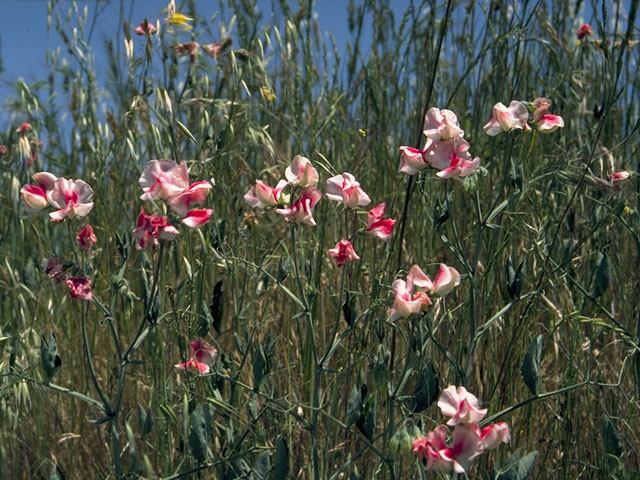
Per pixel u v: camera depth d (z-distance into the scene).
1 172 1.54
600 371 1.15
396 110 1.48
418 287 0.88
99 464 1.24
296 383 1.14
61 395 1.33
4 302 1.42
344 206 0.92
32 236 1.51
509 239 1.06
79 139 1.54
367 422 0.90
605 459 1.09
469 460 0.82
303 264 1.13
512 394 1.16
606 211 1.18
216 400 0.95
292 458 1.08
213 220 1.07
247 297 1.21
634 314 1.28
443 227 1.23
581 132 1.33
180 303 1.06
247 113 1.29
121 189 1.36
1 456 1.23
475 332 0.97
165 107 1.09
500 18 1.38
